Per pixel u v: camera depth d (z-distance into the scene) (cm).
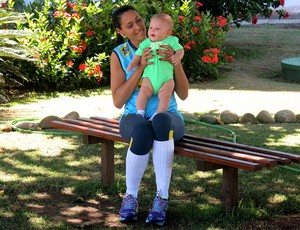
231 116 753
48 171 552
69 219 443
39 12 967
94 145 642
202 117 755
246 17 1316
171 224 431
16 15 957
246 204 462
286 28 1767
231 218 430
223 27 1133
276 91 963
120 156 597
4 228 423
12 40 916
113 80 462
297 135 686
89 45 988
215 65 1066
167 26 442
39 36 938
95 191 498
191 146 438
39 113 794
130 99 462
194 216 442
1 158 593
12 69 905
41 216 446
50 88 978
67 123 516
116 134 468
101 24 991
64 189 504
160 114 430
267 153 431
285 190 500
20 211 456
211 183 521
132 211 434
